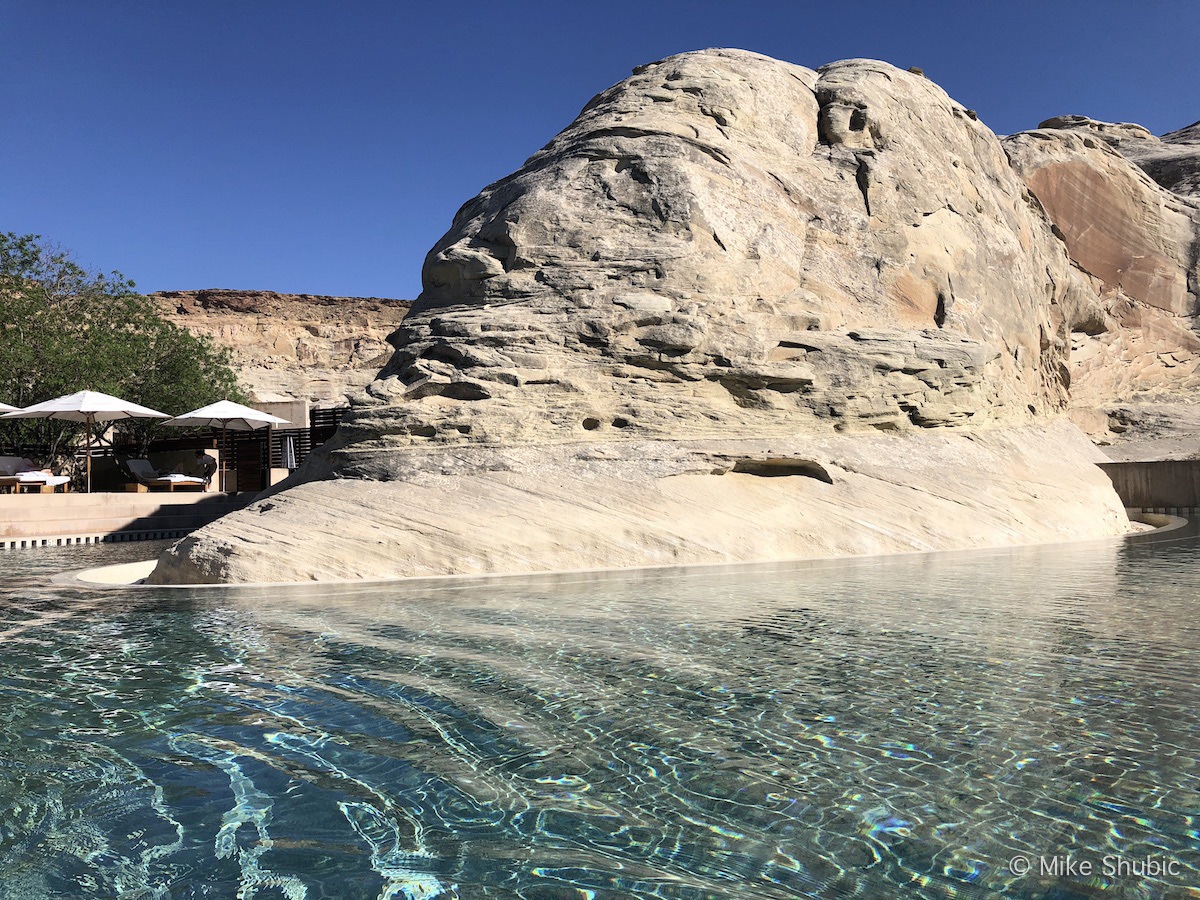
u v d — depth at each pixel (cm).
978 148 2566
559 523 1319
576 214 1784
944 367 1872
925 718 473
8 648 706
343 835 349
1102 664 586
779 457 1581
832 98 2203
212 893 304
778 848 329
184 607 916
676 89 2020
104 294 3588
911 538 1490
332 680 586
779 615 805
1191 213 3947
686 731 464
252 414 2684
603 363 1616
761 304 1775
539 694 542
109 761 437
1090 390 3491
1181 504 2339
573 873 314
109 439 3381
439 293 1841
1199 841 323
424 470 1456
